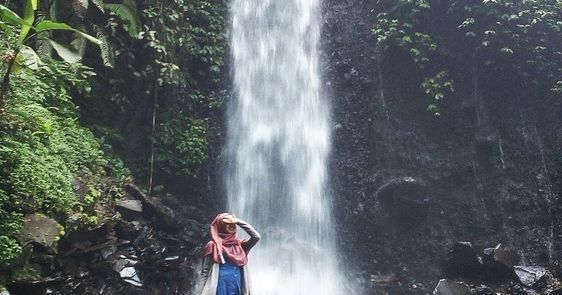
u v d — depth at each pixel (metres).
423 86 9.70
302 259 8.59
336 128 10.35
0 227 4.93
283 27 11.62
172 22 9.71
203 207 9.41
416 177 9.46
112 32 8.57
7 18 5.16
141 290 6.43
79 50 7.60
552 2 9.58
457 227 9.03
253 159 10.36
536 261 8.46
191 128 9.60
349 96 10.57
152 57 9.26
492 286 7.72
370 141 10.05
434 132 9.77
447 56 10.07
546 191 8.98
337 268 8.93
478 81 9.87
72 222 5.80
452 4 9.98
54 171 5.75
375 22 10.91
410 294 8.30
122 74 9.05
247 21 11.30
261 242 9.02
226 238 4.36
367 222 9.37
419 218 9.12
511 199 9.05
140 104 9.27
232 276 4.18
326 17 11.45
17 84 5.85
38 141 5.89
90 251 6.13
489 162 9.38
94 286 6.07
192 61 10.46
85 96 8.23
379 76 10.47
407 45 9.99
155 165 9.11
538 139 9.36
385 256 8.99
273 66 11.31
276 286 8.10
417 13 10.09
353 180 9.81
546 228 8.73
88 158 6.94
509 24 9.54
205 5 10.65
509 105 9.67
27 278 5.07
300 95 10.96
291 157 10.48
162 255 7.20
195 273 7.28
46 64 6.95
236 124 10.46
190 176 9.42
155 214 7.54
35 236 5.16
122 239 6.73
